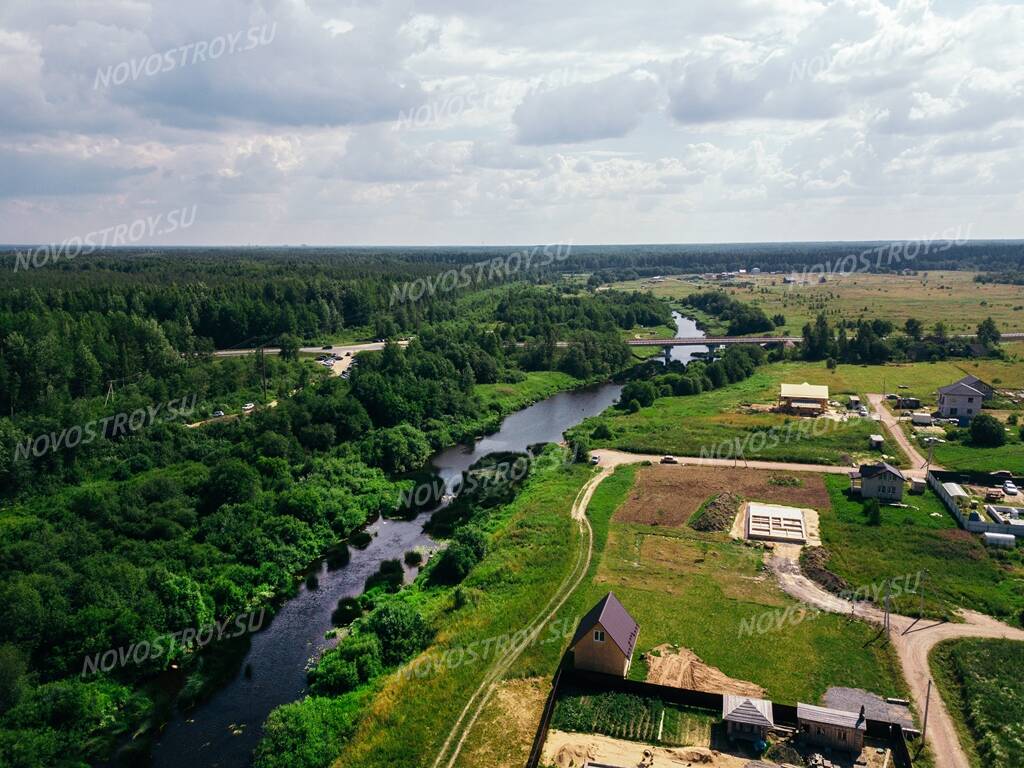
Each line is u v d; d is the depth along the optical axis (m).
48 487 92.81
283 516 88.50
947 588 70.75
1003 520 83.81
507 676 59.31
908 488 99.62
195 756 53.38
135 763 52.66
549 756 49.78
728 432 131.50
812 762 47.81
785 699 54.81
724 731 51.72
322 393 133.88
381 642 65.19
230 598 73.00
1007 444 117.06
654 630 64.94
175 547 79.06
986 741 49.38
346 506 97.75
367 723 54.59
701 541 84.19
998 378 165.38
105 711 57.47
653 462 117.00
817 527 86.75
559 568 77.50
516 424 151.25
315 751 51.97
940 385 162.12
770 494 98.94
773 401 155.25
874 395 155.88
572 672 58.06
